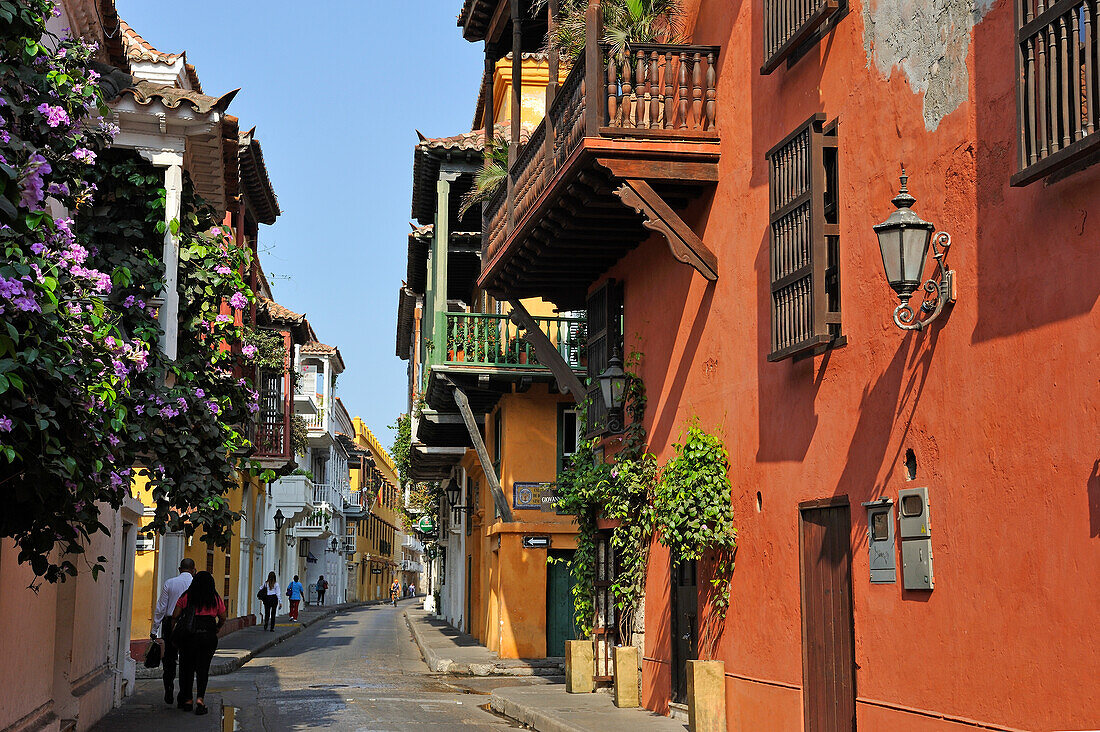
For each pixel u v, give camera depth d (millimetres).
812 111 10062
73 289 7578
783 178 10383
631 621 15547
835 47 9656
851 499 9125
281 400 30562
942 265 7867
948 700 7652
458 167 22219
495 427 24938
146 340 11484
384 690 18531
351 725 13688
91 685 13094
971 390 7520
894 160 8625
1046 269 6777
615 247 15008
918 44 8320
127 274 8172
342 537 72375
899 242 7766
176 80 21172
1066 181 6605
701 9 12992
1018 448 7000
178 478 12055
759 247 11203
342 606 66438
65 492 7199
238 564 35469
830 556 9547
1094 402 6320
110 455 8047
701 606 12500
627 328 15375
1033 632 6781
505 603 22547
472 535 30828
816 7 9789
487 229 17797
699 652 12523
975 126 7566
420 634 32594
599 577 16703
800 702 9969
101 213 12516
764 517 10906
